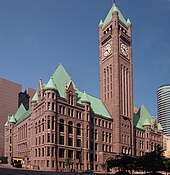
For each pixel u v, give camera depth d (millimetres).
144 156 82812
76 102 135000
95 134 144000
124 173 79812
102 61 171000
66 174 81625
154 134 191500
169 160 90000
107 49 168750
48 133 118562
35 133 132000
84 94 141125
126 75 166500
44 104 123438
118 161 82938
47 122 119375
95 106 155125
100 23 178375
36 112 134500
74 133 129625
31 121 141625
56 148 119562
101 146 145750
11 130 190500
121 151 152125
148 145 180375
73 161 125875
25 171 83625
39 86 133625
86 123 136500
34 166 119875
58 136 121625
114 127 155000
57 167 117500
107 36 167875
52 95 122062
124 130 157750
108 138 152250
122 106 159750
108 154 143750
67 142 125375
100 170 136375
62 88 132625
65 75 138750
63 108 127000
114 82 159500
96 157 141000
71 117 129875
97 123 147250
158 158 82438
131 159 81125
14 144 181500
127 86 166125
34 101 140500
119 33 165750
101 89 167750
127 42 171875
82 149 132125
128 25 175375
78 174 85500
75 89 135250
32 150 132375
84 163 131000
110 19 170500
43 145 120125
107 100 162750
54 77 134125
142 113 196000
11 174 66438
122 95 161000
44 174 75438
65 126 125875
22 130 164625
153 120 196000
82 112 136750
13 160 134375
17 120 192250
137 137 172875
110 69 164125
